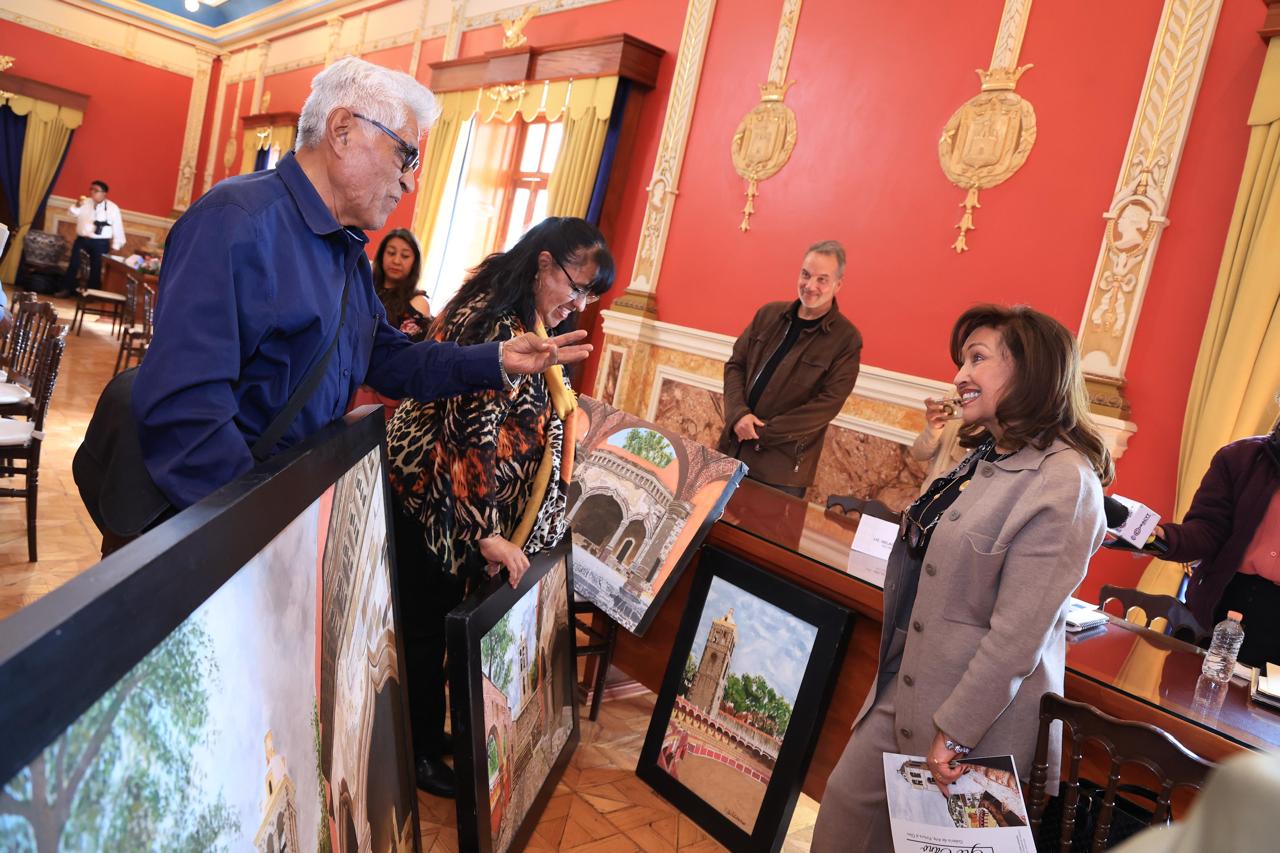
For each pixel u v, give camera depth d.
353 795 1.05
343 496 1.03
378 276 4.00
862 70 5.38
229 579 0.67
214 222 1.40
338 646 1.00
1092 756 1.88
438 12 9.97
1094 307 4.18
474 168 8.65
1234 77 3.88
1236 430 3.65
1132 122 4.18
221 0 14.59
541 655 2.43
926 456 3.86
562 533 2.51
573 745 2.75
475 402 2.07
